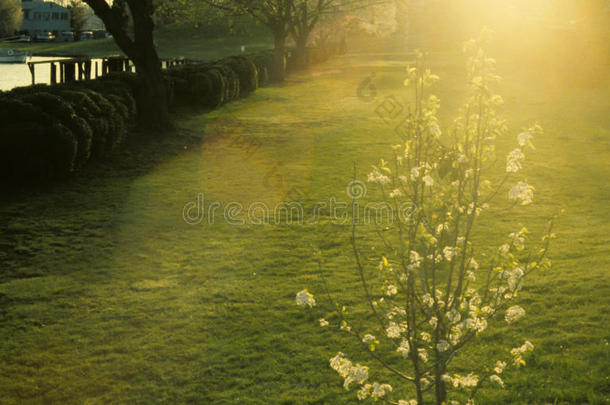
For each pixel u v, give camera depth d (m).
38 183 12.06
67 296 7.30
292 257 8.48
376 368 5.38
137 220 10.27
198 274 7.95
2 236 9.33
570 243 8.41
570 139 17.08
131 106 16.30
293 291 7.26
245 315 6.68
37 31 107.12
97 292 7.41
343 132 18.86
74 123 12.21
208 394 5.16
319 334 6.12
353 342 5.89
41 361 5.81
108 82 16.48
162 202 11.36
